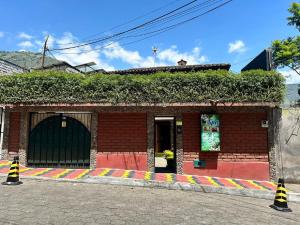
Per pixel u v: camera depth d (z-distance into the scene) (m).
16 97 12.43
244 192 9.68
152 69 19.89
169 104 11.82
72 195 8.01
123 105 11.98
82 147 12.64
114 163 12.31
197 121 12.22
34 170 11.71
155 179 10.59
